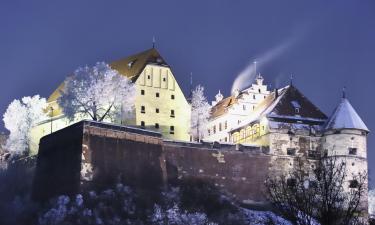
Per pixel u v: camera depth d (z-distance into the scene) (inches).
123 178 5447.8
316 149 6230.3
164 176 5659.5
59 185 5467.5
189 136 6501.0
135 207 5305.1
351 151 6117.1
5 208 5487.2
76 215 5068.9
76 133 5428.2
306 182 5502.0
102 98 6107.3
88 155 5334.6
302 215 2401.6
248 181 5954.7
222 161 5905.5
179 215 5359.3
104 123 5472.4
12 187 6117.1
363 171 6063.0
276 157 6112.2
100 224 5059.1
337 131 6141.7
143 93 6338.6
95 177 5324.8
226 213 5546.3
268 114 6235.2
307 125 6274.6
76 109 6107.3
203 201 5620.1
